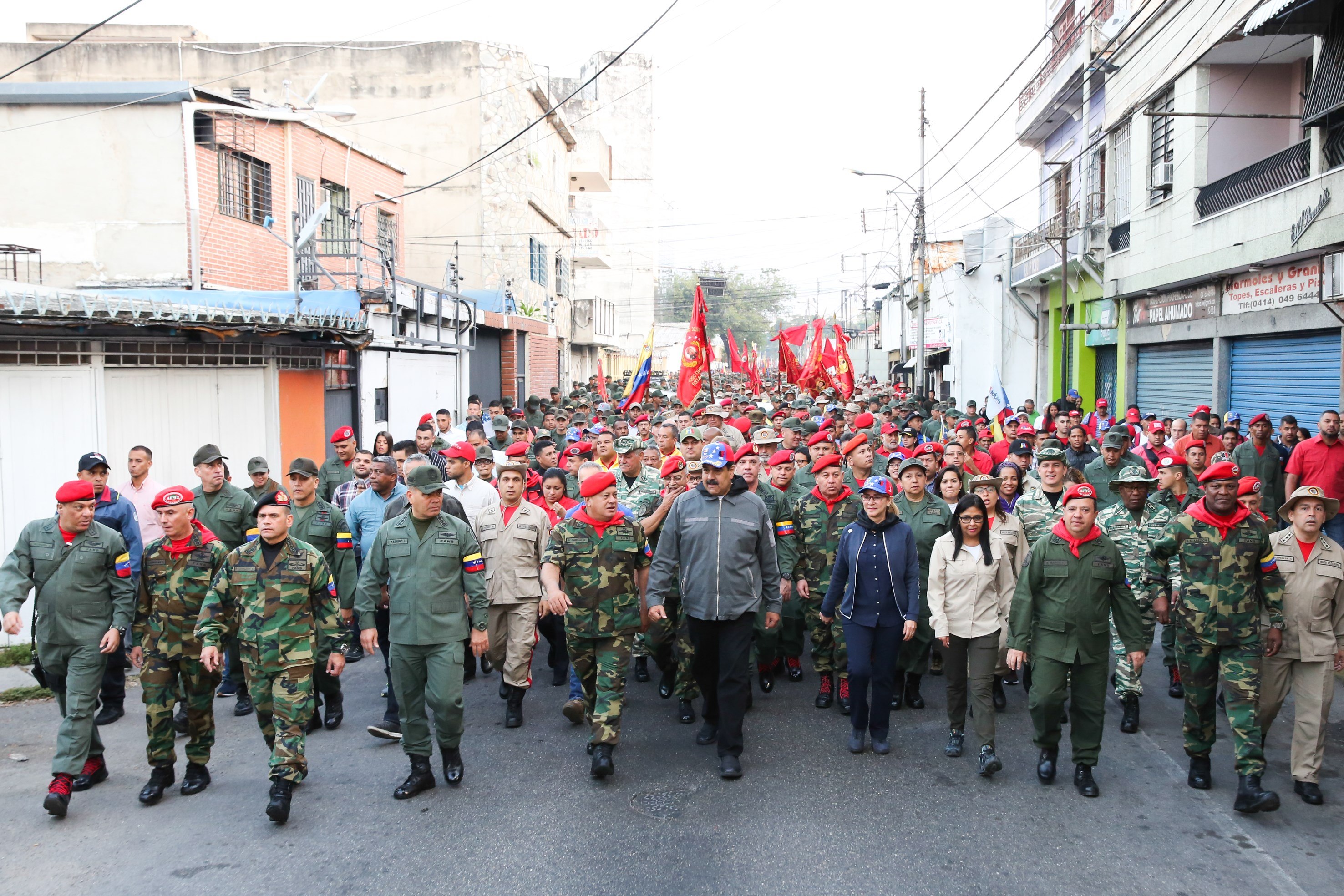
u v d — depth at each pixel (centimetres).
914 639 812
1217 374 1720
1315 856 543
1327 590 608
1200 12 1722
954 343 3256
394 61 2756
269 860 544
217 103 1527
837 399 2548
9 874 530
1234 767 675
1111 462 987
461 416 2155
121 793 641
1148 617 779
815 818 595
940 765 684
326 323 1206
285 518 612
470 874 526
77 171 1447
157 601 631
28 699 830
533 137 3117
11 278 1426
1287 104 1755
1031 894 502
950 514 828
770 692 871
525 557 780
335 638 671
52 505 984
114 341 1034
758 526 683
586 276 5728
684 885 512
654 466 1055
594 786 647
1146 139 2019
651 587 680
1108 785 647
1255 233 1520
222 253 1518
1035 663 642
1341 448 1071
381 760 698
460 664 638
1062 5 2562
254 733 757
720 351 8719
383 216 2220
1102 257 2292
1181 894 503
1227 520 620
